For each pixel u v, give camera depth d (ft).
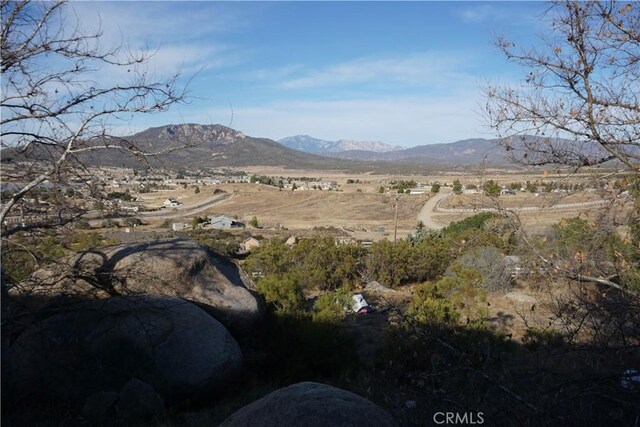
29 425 20.92
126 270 28.30
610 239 15.20
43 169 21.95
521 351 22.35
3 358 23.66
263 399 13.08
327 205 273.75
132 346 24.77
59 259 28.63
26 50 21.62
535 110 14.98
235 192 330.13
